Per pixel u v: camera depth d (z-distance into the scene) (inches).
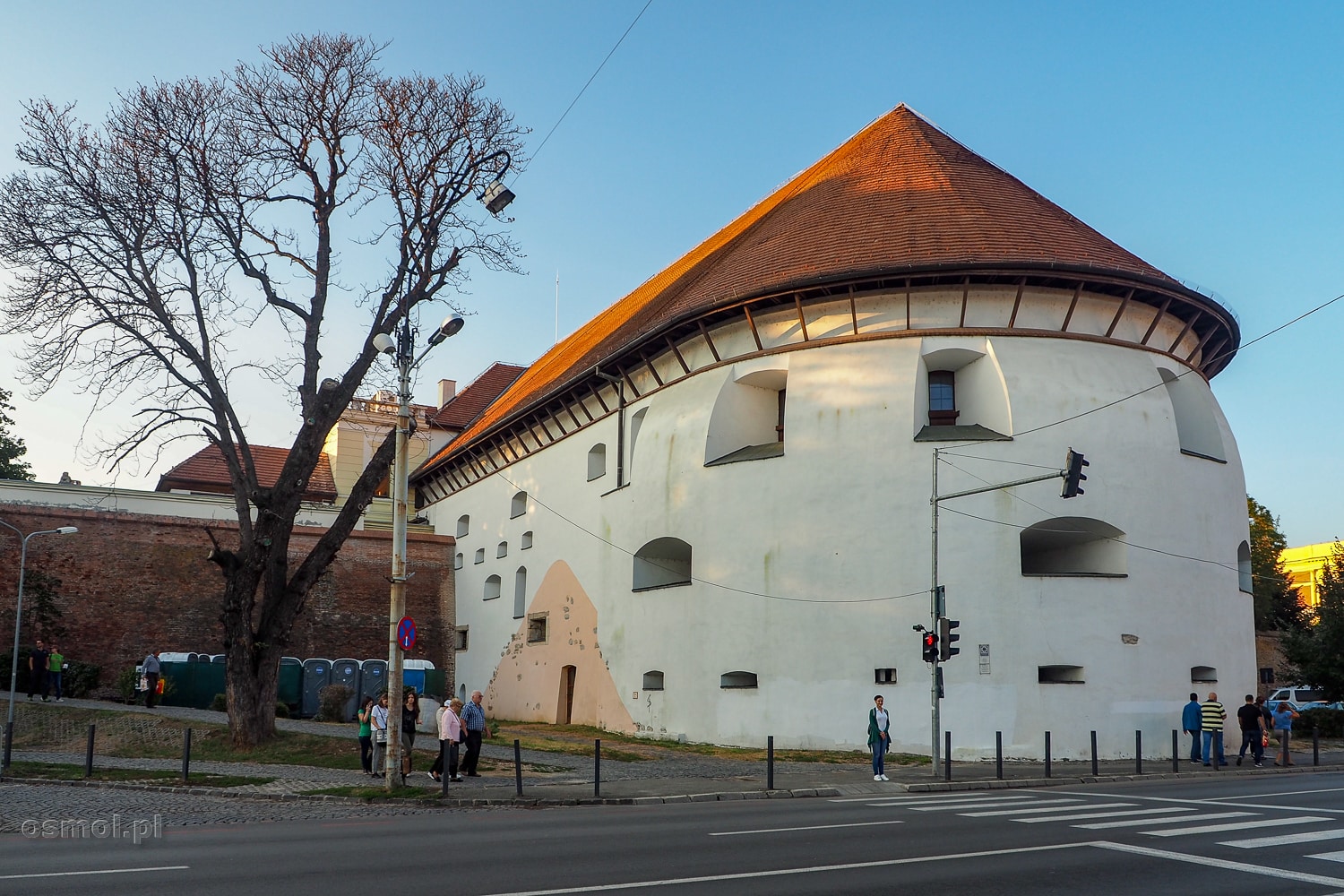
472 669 1893.5
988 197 1235.9
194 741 994.7
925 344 1141.1
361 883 369.4
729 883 373.7
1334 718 1524.4
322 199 1045.8
